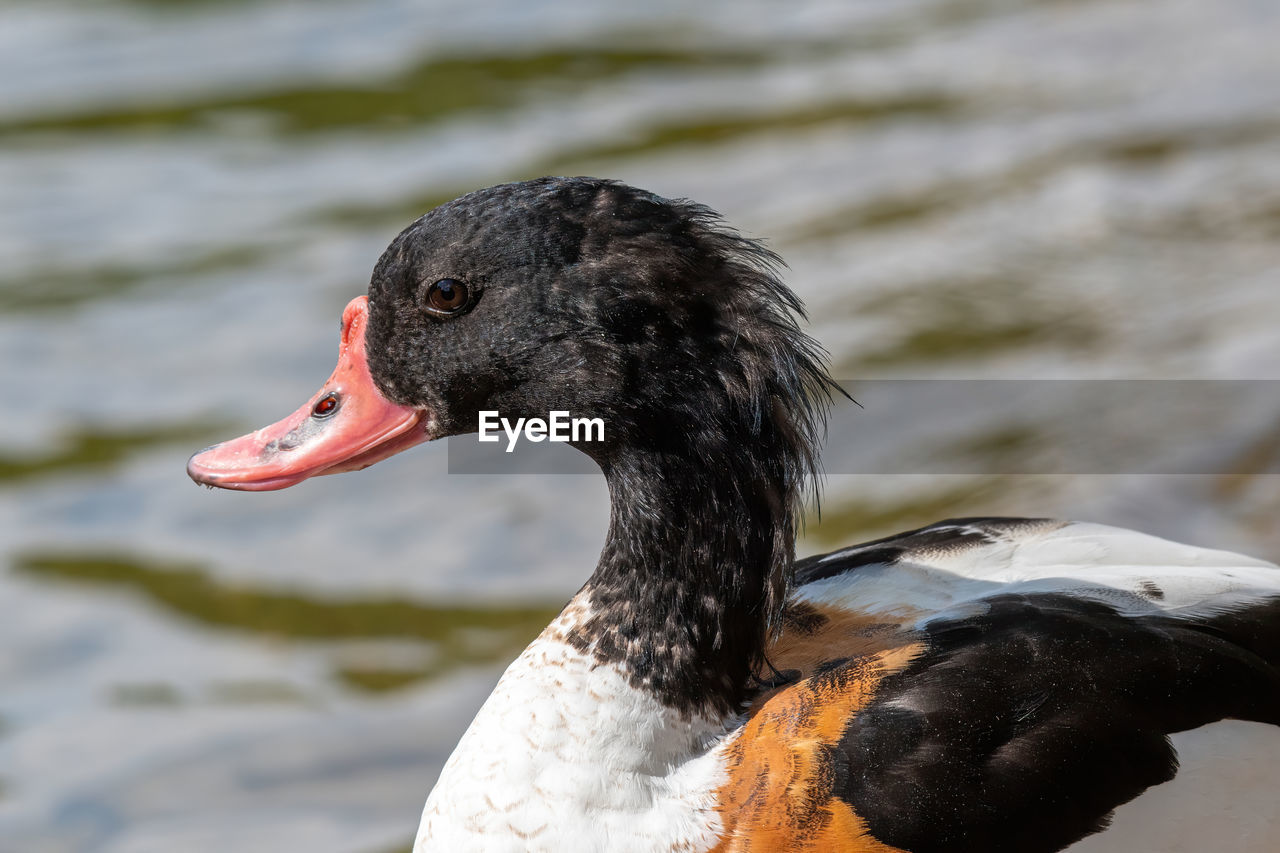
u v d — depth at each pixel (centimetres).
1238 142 1316
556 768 454
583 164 1341
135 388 1042
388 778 707
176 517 923
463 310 466
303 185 1321
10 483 954
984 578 507
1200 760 453
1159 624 472
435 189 1297
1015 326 1039
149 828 684
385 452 488
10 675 801
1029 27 1636
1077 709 448
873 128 1396
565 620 475
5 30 1642
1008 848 438
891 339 1034
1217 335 992
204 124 1435
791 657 488
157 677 790
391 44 1595
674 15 1681
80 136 1416
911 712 446
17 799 707
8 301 1152
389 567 862
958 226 1194
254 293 1151
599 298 456
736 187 1286
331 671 786
